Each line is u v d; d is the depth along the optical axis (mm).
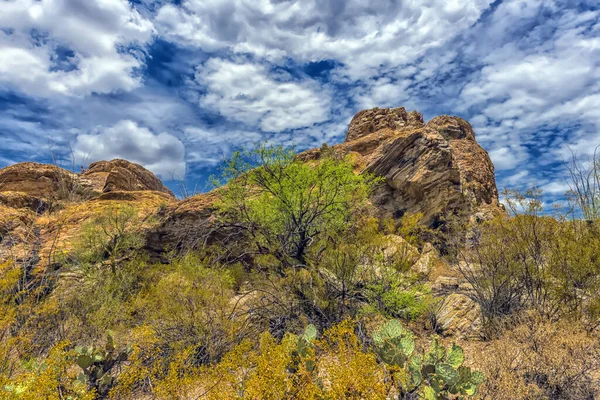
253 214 8617
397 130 19922
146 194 18578
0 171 21219
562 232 5512
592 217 6363
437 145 13305
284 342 3525
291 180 7973
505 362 3453
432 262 8078
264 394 2816
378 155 14758
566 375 3363
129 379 4051
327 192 8086
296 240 8352
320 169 8133
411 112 22625
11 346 4516
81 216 14711
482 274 6281
